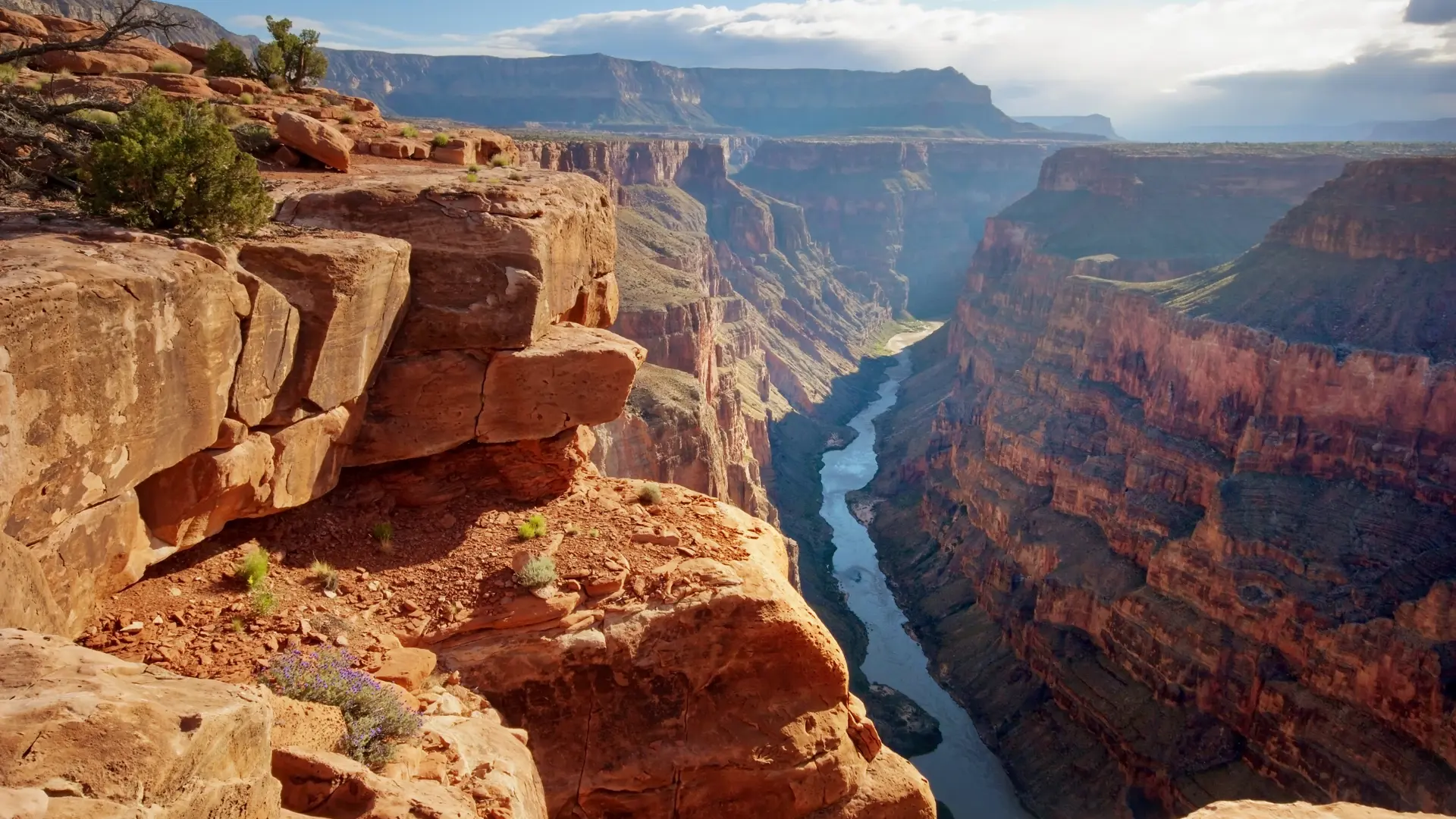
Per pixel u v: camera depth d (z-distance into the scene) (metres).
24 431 10.74
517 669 15.42
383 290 16.70
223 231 15.45
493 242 18.17
